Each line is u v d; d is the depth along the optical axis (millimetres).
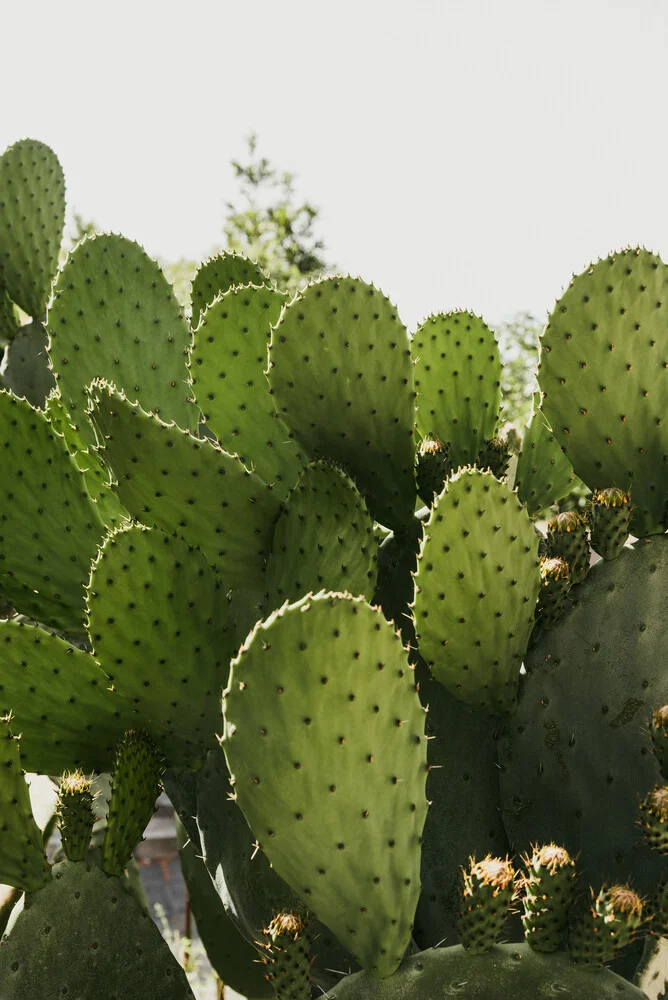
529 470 2781
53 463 2426
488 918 1590
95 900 2074
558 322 2127
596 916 1568
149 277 2787
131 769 2059
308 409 2227
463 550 1891
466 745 2158
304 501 2156
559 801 2025
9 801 1947
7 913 2773
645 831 1670
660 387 2146
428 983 1596
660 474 2201
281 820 1562
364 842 1582
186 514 2166
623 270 2098
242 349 2436
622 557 2090
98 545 2473
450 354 2738
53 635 2113
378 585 2371
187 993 2146
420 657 2270
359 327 2148
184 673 2080
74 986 2025
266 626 1522
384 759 1572
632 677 2012
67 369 2662
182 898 6738
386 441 2275
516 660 2043
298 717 1524
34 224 4156
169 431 2055
